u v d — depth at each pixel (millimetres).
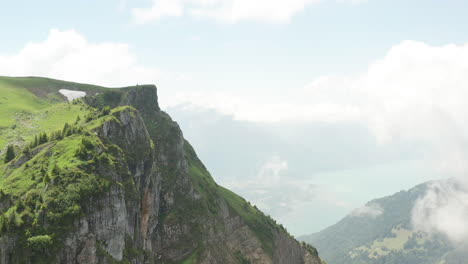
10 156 125312
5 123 167250
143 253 126625
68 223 90062
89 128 124812
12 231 81750
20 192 93312
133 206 114750
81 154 105750
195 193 194375
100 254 94062
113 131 130875
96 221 96812
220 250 184000
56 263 84312
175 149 198625
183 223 174625
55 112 186750
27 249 81688
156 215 162125
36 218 86438
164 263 160375
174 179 187250
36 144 125000
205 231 181250
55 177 95312
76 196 94438
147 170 141625
